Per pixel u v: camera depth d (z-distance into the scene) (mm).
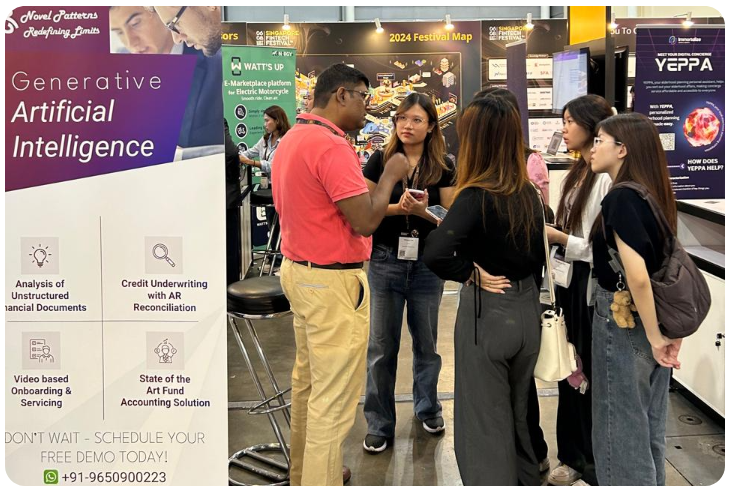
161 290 2289
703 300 2199
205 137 2242
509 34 9680
